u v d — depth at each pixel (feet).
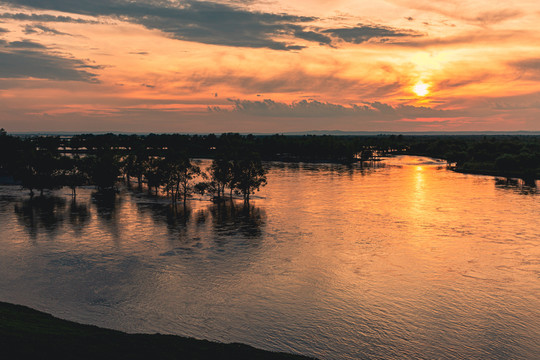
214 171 556.92
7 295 223.30
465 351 176.24
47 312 202.90
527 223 400.26
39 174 566.77
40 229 370.73
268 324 197.36
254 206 498.28
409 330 193.16
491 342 183.42
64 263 277.64
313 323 198.90
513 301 223.30
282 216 437.58
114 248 313.94
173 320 199.31
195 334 186.50
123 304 215.72
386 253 305.53
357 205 499.51
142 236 350.64
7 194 584.40
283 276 257.96
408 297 228.02
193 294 229.66
